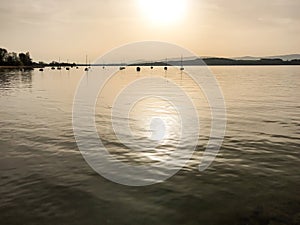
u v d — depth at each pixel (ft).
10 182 34.88
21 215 27.71
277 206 29.19
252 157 44.11
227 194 31.91
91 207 29.25
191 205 29.60
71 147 49.21
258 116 77.87
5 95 131.64
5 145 49.90
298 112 83.71
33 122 69.36
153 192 32.60
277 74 384.47
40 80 252.21
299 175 37.01
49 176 36.81
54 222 26.58
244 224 26.21
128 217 27.40
